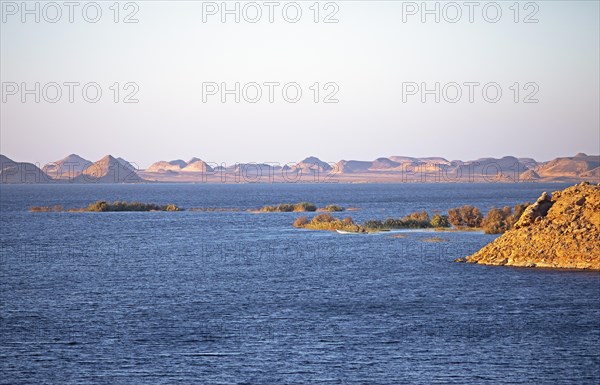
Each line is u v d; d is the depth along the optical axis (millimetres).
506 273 87375
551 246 91812
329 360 51812
